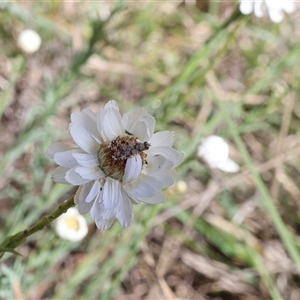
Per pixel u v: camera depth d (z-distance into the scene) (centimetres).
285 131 19
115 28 19
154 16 21
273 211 15
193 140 16
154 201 8
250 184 19
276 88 20
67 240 13
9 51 18
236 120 20
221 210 18
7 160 15
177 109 17
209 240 18
